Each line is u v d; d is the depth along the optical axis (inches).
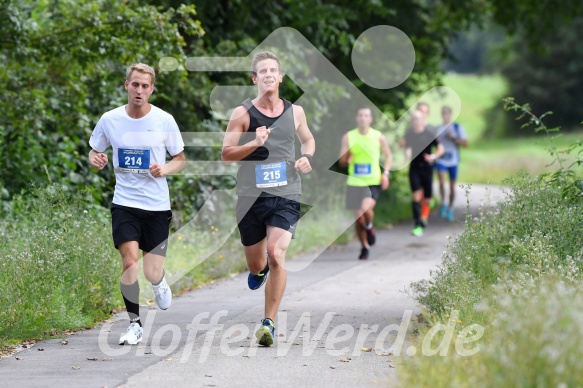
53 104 1157.7
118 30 1138.0
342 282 1069.1
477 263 770.2
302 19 1584.6
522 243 756.6
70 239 837.8
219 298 962.1
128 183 726.5
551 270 668.1
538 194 828.6
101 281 851.4
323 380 594.2
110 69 1197.7
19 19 1065.5
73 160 1190.3
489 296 673.0
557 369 430.6
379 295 964.6
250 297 965.8
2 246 852.6
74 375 609.0
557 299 516.1
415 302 907.4
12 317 725.9
